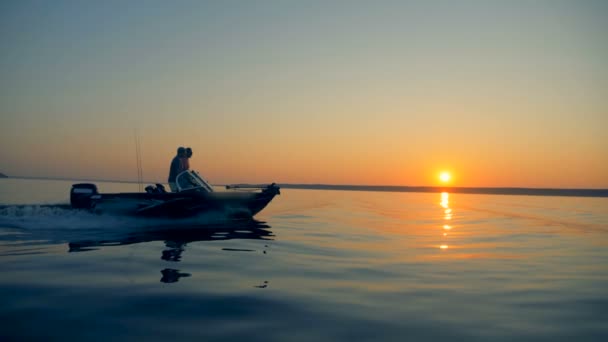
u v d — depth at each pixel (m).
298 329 3.36
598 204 31.75
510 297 4.41
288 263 6.13
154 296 4.19
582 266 6.27
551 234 10.84
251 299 4.17
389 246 8.16
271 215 16.36
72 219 10.26
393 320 3.61
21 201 16.98
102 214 10.54
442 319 3.65
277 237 9.20
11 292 4.24
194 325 3.40
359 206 24.62
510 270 5.88
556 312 3.90
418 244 8.55
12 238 8.10
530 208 24.94
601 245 8.76
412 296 4.40
